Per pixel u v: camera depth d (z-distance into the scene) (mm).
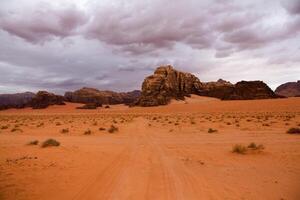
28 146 17891
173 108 122188
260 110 84750
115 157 14375
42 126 37875
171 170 11367
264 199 7801
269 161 12930
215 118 53125
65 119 62719
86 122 47562
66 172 11094
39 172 11070
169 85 190125
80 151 16047
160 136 24609
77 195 8289
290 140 19922
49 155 14562
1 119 66812
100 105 178500
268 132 25438
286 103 97875
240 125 34094
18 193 8484
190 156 14609
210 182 9523
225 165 12273
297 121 37656
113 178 10141
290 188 8789
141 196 8102
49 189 8883
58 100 189000
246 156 14281
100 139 22797
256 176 10320
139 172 11039
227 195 8133
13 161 13016
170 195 8156
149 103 156500
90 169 11617
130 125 39094
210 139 21766
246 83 184750
